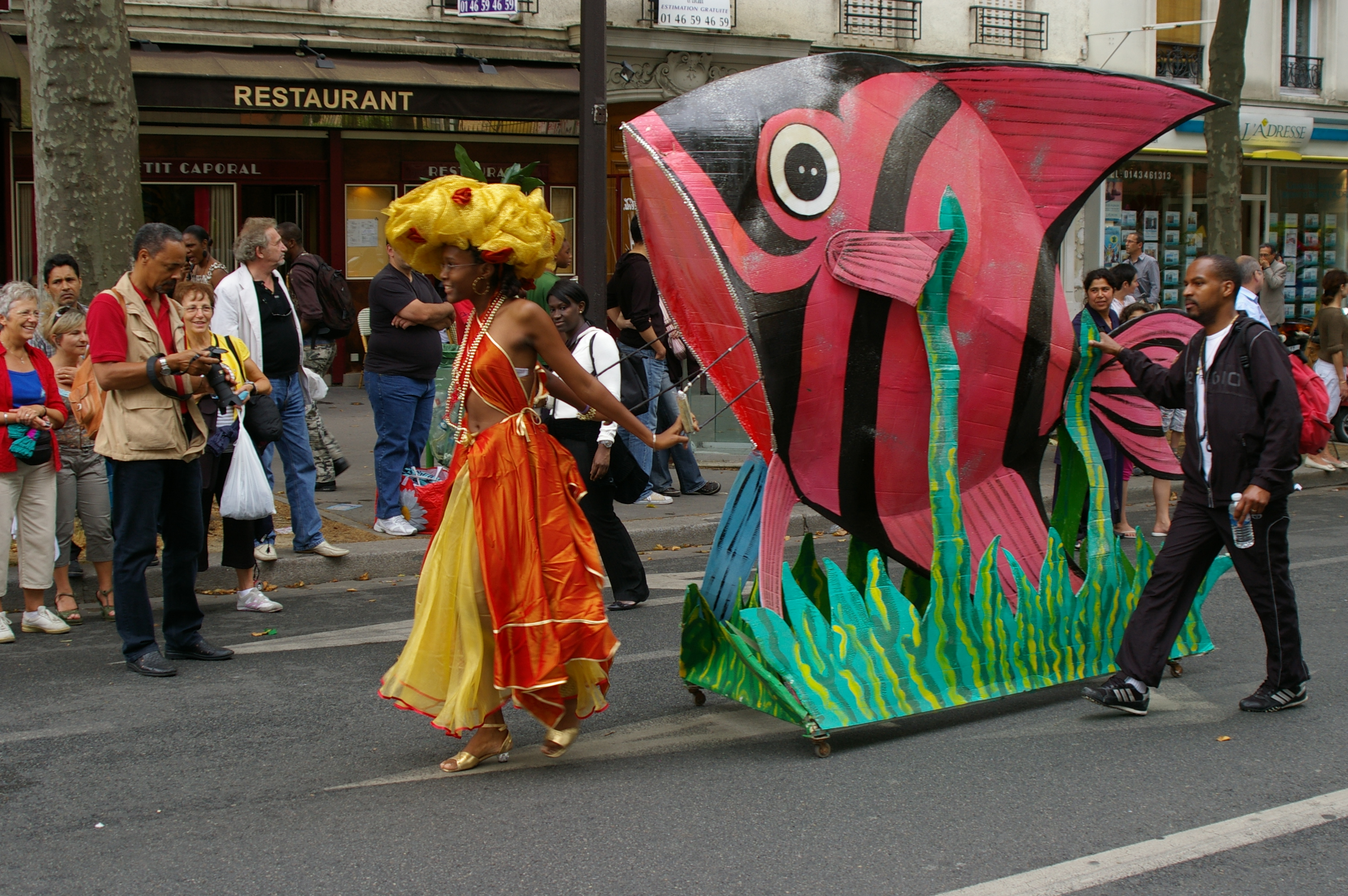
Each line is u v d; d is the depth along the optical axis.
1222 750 4.54
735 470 11.27
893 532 4.82
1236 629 6.36
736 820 3.89
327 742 4.67
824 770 4.34
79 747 4.60
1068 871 3.52
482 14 16.03
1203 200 22.59
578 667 4.26
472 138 16.97
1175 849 3.67
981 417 4.97
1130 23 21.47
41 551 6.27
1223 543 4.96
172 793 4.14
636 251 9.53
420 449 8.51
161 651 5.94
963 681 4.82
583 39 9.59
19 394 6.06
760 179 4.33
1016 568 5.04
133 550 5.52
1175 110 5.14
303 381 7.88
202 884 3.46
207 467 6.56
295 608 6.90
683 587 7.44
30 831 3.83
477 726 4.09
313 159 16.17
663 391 4.52
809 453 4.54
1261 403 4.78
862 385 4.57
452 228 4.01
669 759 4.46
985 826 3.84
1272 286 15.87
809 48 18.44
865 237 4.43
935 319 4.68
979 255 4.83
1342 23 23.73
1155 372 5.14
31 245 15.15
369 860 3.60
